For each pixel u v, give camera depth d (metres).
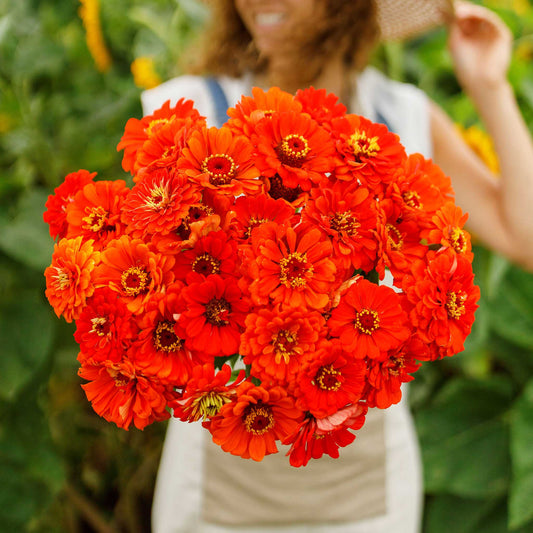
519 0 1.67
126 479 1.67
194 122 0.62
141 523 1.69
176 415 0.54
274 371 0.52
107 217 0.60
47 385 1.51
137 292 0.54
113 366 0.54
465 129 1.54
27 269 1.27
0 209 1.27
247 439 0.55
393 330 0.54
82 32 1.53
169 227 0.54
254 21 0.97
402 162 0.62
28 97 1.46
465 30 1.07
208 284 0.53
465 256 0.62
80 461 1.68
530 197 1.03
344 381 0.55
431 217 0.61
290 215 0.56
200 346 0.53
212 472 0.97
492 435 1.39
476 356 1.44
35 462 1.29
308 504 0.96
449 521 1.41
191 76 1.10
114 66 1.61
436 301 0.57
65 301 0.57
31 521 1.27
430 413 1.43
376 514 0.99
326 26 0.96
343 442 0.58
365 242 0.56
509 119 1.04
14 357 1.20
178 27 1.51
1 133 1.35
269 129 0.58
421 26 1.17
